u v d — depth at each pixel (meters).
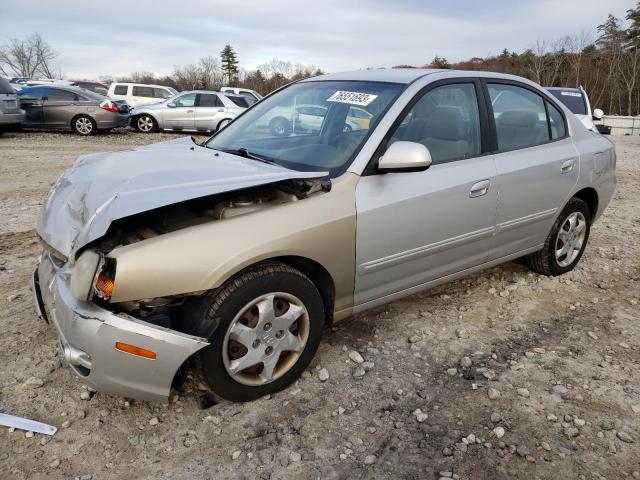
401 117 3.15
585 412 2.73
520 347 3.36
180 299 2.49
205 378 2.53
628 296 4.18
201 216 2.66
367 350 3.24
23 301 3.72
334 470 2.31
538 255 4.34
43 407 2.64
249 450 2.41
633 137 24.36
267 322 2.62
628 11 49.81
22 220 5.86
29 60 54.06
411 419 2.65
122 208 2.32
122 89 21.50
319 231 2.73
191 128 17.05
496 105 3.75
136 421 2.57
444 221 3.29
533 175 3.81
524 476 2.31
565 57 49.72
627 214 7.11
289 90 3.97
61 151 11.70
